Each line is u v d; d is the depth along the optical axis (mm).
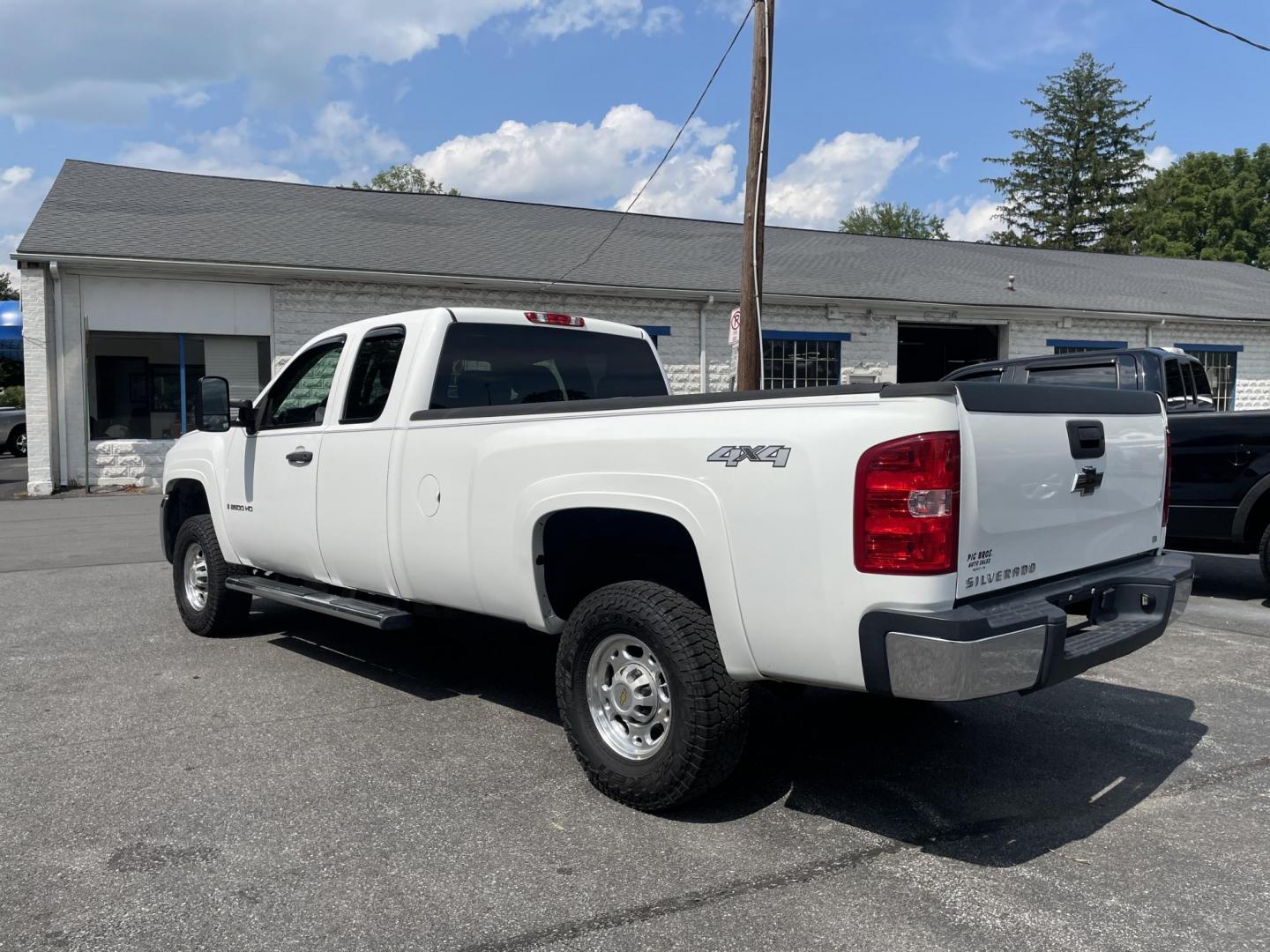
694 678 3594
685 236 22906
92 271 15570
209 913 3053
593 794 4004
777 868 3357
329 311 16844
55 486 15734
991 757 4461
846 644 3207
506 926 2980
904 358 23953
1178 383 8422
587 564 4312
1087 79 55094
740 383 11453
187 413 16359
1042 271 25547
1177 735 4750
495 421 4266
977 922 3002
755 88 11172
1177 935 2922
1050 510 3652
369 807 3857
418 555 4672
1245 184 47312
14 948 2859
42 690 5445
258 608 7703
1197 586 8680
